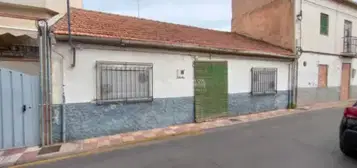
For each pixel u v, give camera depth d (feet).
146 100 27.76
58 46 22.62
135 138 24.25
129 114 26.71
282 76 43.68
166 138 24.58
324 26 52.34
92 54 24.26
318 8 50.55
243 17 60.54
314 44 49.83
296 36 46.14
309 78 49.06
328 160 17.35
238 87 36.78
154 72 28.37
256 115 37.19
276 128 28.22
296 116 36.40
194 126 29.78
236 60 36.37
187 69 31.22
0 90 19.61
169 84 29.68
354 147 17.01
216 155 18.84
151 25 38.27
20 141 20.72
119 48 25.75
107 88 25.16
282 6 48.44
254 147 20.77
